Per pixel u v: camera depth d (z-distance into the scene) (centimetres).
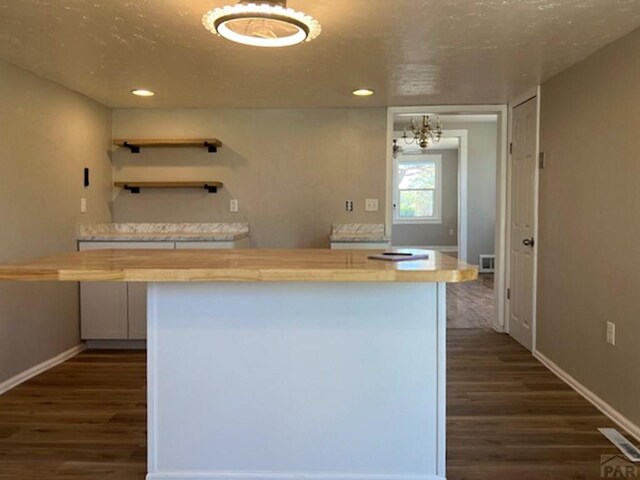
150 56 289
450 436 243
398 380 195
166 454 198
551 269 344
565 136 320
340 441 197
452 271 160
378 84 354
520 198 405
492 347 400
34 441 239
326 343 195
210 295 194
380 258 199
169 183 432
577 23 236
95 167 413
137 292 390
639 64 239
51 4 216
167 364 196
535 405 282
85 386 313
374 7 218
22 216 317
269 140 441
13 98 307
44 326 346
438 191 1034
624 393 252
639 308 238
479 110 428
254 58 293
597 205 279
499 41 263
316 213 442
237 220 445
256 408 197
